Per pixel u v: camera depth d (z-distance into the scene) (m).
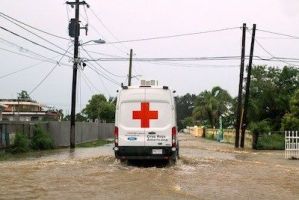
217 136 54.09
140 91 17.81
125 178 14.12
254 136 34.62
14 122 26.70
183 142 45.75
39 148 28.95
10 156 23.05
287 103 53.75
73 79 32.75
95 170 16.12
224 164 19.38
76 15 32.91
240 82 36.47
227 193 11.72
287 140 24.25
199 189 12.24
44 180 13.55
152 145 17.61
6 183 12.93
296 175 15.79
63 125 34.72
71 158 21.39
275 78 56.12
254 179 14.55
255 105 53.00
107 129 55.62
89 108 72.56
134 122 17.70
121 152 17.66
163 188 12.24
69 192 11.51
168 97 17.77
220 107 72.19
